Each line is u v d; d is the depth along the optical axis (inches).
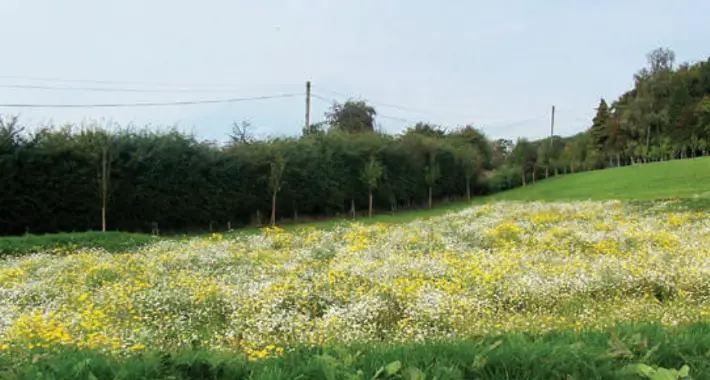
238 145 1489.9
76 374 193.9
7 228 1117.1
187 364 199.8
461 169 2167.8
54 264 613.3
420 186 1955.0
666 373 176.6
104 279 514.3
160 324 350.3
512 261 493.7
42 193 1141.1
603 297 385.7
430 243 661.3
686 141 3043.8
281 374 191.2
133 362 203.3
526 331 265.6
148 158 1272.1
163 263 598.2
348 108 3041.3
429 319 329.1
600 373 186.9
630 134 3447.3
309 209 1581.0
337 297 398.9
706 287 391.5
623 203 1176.2
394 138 1971.0
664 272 424.2
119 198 1234.6
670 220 834.8
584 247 624.7
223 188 1402.6
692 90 3646.7
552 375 189.5
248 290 418.3
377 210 1793.8
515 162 2578.7
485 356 196.7
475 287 405.1
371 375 187.2
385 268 469.1
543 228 792.3
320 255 617.0
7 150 1105.4
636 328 238.4
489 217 991.6
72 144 1186.6
